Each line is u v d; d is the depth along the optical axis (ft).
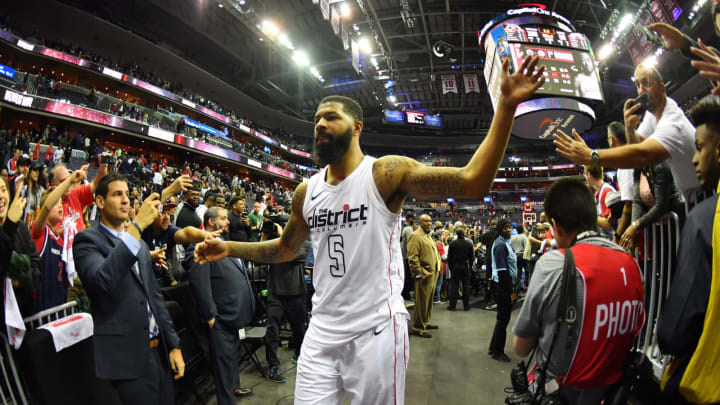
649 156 5.32
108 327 5.98
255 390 10.93
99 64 67.87
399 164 4.36
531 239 25.26
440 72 91.09
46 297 8.30
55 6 64.69
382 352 4.26
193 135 81.46
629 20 60.03
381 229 4.39
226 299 9.45
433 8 72.13
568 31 40.65
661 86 6.00
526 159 139.54
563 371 4.24
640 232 7.22
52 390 6.20
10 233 6.30
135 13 77.36
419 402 10.57
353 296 4.40
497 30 40.32
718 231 3.57
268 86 115.55
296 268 11.91
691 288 3.73
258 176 108.58
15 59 61.05
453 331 18.42
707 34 62.59
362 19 74.64
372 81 102.32
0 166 13.43
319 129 4.61
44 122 59.36
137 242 6.00
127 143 75.36
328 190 4.69
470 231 42.68
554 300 4.36
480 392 11.18
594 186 10.98
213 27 86.69
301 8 78.84
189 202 13.11
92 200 10.77
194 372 10.34
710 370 3.48
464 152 143.13
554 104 38.40
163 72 86.79
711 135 4.25
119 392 6.00
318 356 4.58
